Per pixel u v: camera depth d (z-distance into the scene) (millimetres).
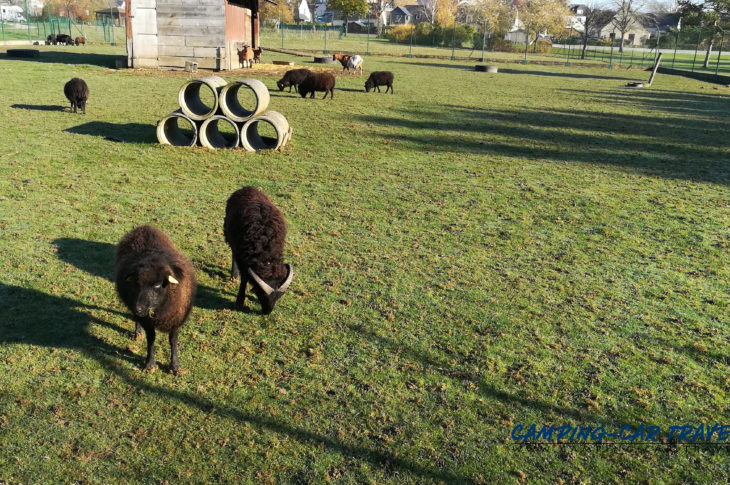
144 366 4906
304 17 123812
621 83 33844
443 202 9828
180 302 4641
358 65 31500
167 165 11000
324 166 11773
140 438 4098
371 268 7082
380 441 4180
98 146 12031
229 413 4398
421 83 28219
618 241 8328
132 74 24219
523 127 17375
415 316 5957
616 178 11891
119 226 7863
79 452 3934
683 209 9891
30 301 5793
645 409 4613
